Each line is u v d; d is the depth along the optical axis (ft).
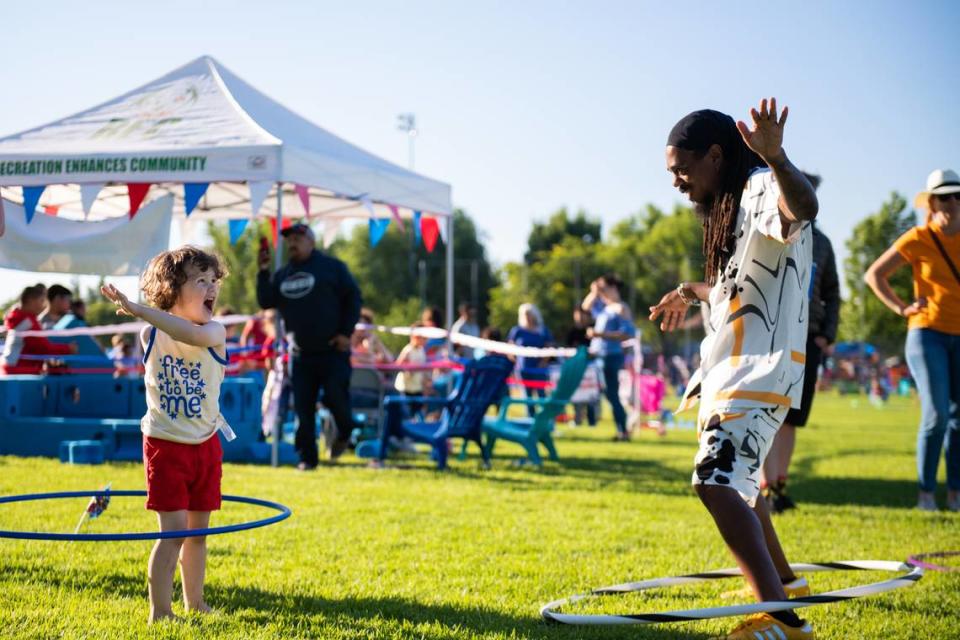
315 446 30.17
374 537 17.99
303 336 29.43
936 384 23.63
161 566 11.35
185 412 11.45
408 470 30.78
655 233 291.17
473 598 13.33
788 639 10.14
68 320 39.09
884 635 11.92
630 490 26.68
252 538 17.56
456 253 252.83
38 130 31.22
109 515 19.52
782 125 8.85
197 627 10.89
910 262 24.08
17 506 20.49
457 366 37.86
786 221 9.61
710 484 10.04
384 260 234.38
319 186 30.17
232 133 29.68
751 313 10.34
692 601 13.61
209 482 11.93
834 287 23.04
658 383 67.41
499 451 40.75
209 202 43.70
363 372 38.55
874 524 21.17
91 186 28.45
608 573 15.39
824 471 33.65
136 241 28.22
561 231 333.62
